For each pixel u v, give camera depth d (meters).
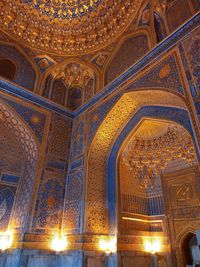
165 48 3.70
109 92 4.79
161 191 5.35
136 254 4.40
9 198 4.54
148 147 5.48
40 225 4.16
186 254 4.57
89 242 3.96
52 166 4.84
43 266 3.87
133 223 4.75
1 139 4.89
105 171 4.92
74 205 4.44
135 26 5.07
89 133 4.95
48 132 5.08
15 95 4.88
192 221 4.55
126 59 4.98
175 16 4.12
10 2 5.23
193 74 3.04
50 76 5.82
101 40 5.73
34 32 5.67
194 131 2.75
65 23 5.82
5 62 5.13
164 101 3.93
